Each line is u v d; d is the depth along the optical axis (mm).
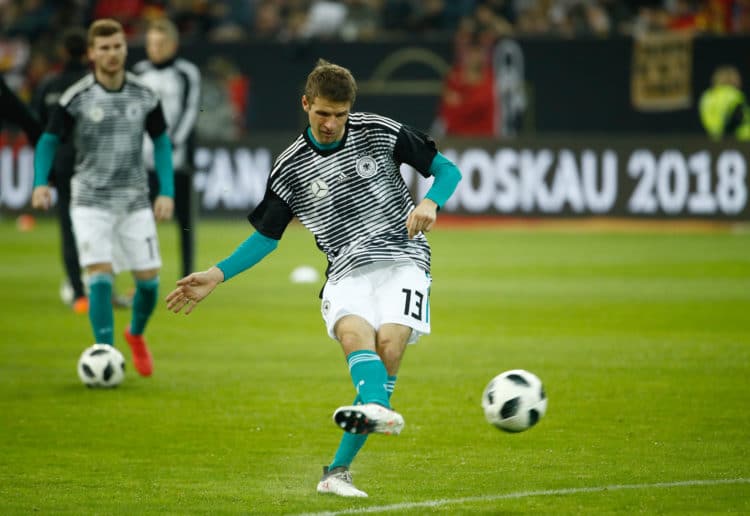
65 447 25766
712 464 24062
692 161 79375
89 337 41188
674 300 50094
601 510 20766
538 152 81438
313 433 27156
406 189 22500
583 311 47156
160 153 34594
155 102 34094
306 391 31984
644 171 80125
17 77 98062
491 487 22422
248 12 98188
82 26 96938
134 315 33688
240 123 90125
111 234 33469
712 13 89625
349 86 20719
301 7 96250
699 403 30109
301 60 89562
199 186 84562
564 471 23609
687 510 20766
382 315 21578
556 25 90250
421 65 88562
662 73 85812
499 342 40062
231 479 23156
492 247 71750
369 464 24359
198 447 25812
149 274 33531
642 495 21750
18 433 27047
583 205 80938
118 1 97312
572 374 34156
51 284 55969
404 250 22094
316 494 21969
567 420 28266
